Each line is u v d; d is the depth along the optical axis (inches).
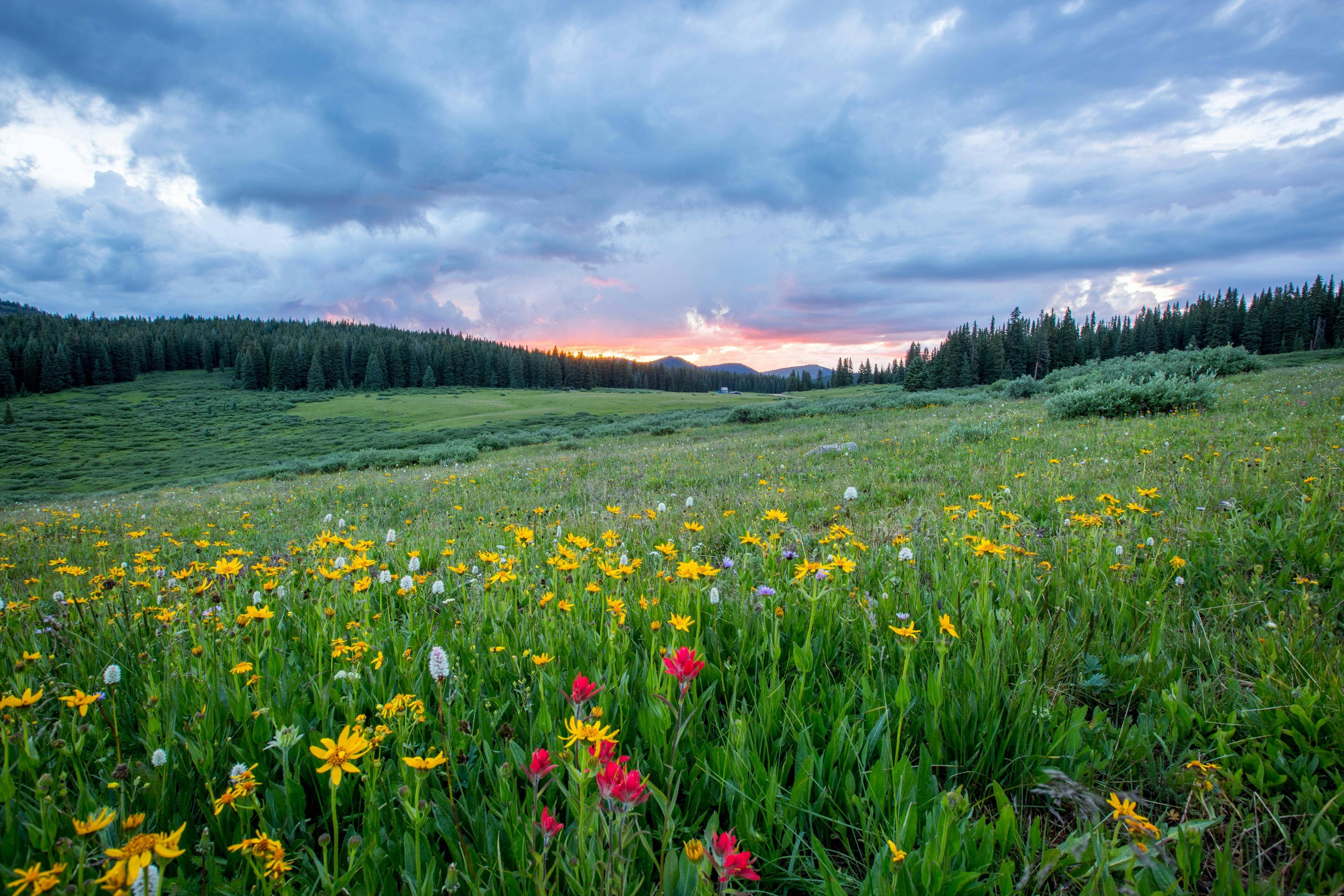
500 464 805.2
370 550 210.5
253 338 5866.1
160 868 58.8
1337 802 63.3
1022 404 926.4
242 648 109.0
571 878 53.9
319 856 65.7
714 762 72.5
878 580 137.5
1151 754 75.0
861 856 66.7
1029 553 134.6
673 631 101.0
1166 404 521.3
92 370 4682.6
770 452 561.3
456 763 74.9
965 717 79.4
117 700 93.7
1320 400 452.8
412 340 6599.4
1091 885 51.3
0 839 58.1
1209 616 114.5
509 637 112.9
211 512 484.7
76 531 406.9
